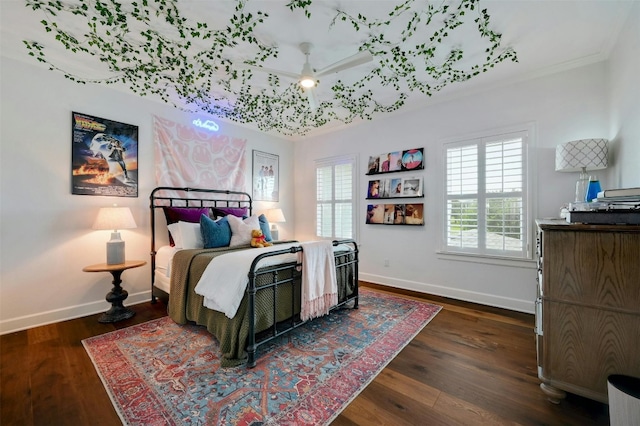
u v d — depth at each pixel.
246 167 4.35
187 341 2.21
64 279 2.68
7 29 2.04
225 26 2.02
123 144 3.07
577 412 1.42
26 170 2.49
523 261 2.83
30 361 1.92
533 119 2.77
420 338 2.27
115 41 2.19
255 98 3.27
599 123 2.46
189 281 2.44
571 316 1.41
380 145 3.95
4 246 2.39
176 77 2.76
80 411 1.44
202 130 3.77
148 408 1.46
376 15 1.91
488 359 1.94
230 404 1.49
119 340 2.23
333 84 2.94
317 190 4.74
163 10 1.85
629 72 1.88
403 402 1.51
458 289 3.27
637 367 1.26
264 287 1.98
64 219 2.68
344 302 2.77
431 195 3.48
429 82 2.91
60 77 2.66
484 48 2.31
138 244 3.19
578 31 2.09
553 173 2.67
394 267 3.82
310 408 1.46
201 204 3.63
